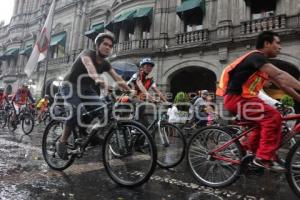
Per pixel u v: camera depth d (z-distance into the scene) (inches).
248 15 509.0
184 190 127.3
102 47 145.9
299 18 450.6
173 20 610.2
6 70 1127.6
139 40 618.8
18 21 1111.6
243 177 157.2
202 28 569.3
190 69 583.5
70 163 148.0
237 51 506.6
